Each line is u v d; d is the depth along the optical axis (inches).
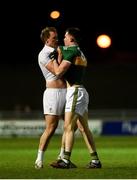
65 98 1101.7
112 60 3243.1
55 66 1072.2
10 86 3262.8
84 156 1456.7
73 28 1086.4
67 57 1067.3
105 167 1131.3
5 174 1017.5
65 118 1079.0
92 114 2888.8
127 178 958.4
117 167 1134.4
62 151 1126.4
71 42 1082.1
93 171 1050.1
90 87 3255.4
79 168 1098.7
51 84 1098.7
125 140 2293.3
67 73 1075.3
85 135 1104.2
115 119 2837.1
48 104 1097.4
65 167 1083.3
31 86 3262.8
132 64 3243.1
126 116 2871.6
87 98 1092.5
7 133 2765.7
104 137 2588.6
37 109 3260.3
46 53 1085.1
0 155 1529.3
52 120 1100.5
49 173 1021.8
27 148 1855.3
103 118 2883.9
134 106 3265.3
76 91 1072.2
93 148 1106.1
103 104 3265.3
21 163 1263.5
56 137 2568.9
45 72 1101.1
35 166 1101.1
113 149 1748.3
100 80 3255.4
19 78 3262.8
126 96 3265.3
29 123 2765.7
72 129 1077.1
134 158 1386.6
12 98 3260.3
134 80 3255.4
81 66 1080.2
